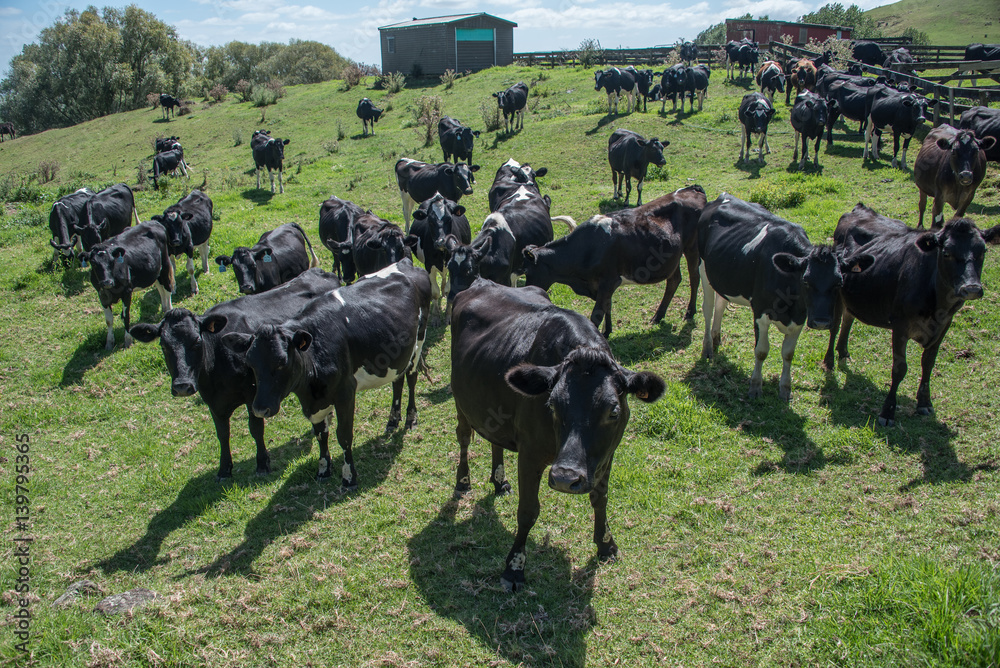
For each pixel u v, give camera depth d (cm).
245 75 5384
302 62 5291
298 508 616
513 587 487
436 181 1523
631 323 974
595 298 944
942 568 446
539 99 2959
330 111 3444
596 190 1706
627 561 507
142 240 1077
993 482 554
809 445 637
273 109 3650
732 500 569
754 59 2956
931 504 537
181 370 631
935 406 674
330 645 450
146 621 476
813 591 455
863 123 1950
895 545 493
